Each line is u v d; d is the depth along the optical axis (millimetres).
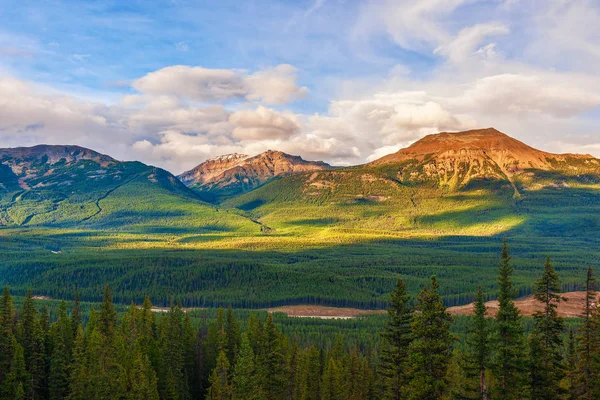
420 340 63031
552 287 69812
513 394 66250
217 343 127938
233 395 93375
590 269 70688
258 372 99312
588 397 68250
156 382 101562
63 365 109875
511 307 65375
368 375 110562
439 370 61812
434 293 61812
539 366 67625
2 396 98062
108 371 104500
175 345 117500
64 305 137250
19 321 118500
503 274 66688
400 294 68938
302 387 112625
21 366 104188
